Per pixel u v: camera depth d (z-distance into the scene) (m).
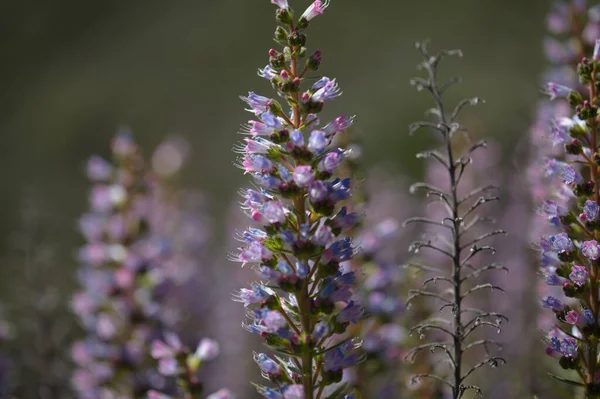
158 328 0.97
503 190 1.13
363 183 0.90
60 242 1.64
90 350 0.95
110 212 1.02
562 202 0.77
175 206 1.32
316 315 0.74
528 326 0.96
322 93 0.74
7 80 3.01
